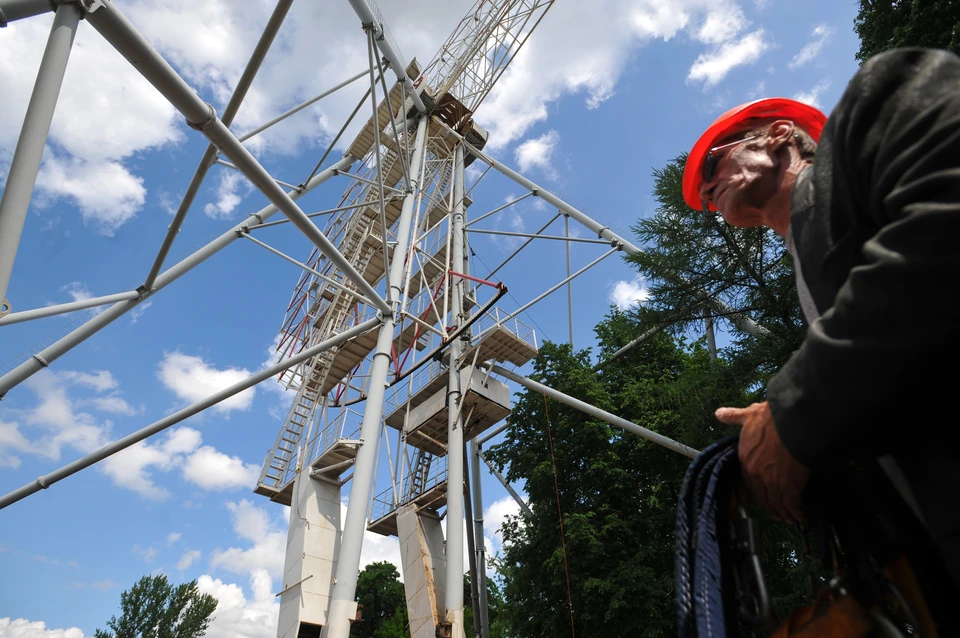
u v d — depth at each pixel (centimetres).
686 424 1897
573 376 2366
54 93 653
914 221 75
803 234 112
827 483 98
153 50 748
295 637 2250
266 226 1348
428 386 2438
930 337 72
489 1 3266
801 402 86
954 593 82
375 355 1736
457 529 1941
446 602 1836
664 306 1923
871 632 88
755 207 151
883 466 92
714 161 160
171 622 5666
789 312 1744
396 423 2659
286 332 3466
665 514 2070
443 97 2892
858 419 81
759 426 103
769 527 1636
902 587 87
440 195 3048
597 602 1906
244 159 909
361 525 1547
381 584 6488
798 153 146
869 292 76
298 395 3091
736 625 99
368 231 2958
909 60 96
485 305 2097
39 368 1017
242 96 908
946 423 81
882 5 1577
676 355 2606
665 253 1867
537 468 2227
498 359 2378
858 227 97
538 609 2117
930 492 81
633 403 2353
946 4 1373
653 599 1842
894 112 91
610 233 2478
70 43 674
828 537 99
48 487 1254
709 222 1777
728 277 1802
